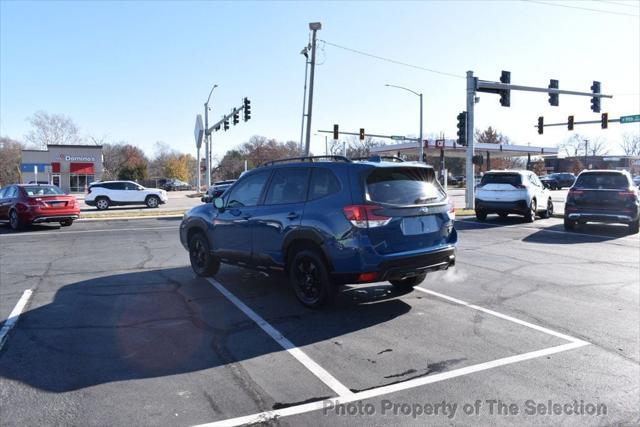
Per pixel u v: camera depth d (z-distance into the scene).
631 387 4.07
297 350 4.91
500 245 12.04
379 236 5.68
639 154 102.56
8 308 6.47
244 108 34.88
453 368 4.45
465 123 23.47
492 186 17.62
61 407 3.74
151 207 31.08
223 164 108.31
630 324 5.74
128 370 4.44
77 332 5.48
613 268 9.11
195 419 3.57
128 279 8.24
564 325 5.70
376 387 4.08
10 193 17.42
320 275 6.06
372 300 6.76
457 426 3.46
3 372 4.39
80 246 12.51
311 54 27.11
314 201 6.13
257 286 7.60
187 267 9.34
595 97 27.86
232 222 7.27
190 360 4.67
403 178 6.15
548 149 68.81
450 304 6.57
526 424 3.49
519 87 24.83
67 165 65.44
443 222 6.36
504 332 5.44
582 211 14.36
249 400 3.86
